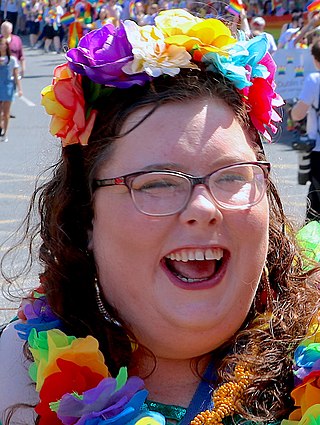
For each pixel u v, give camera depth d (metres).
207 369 1.70
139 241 1.56
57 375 1.63
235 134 1.61
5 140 11.55
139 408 1.57
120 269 1.60
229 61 1.65
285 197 2.45
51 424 1.62
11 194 7.87
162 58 1.59
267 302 1.79
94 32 1.65
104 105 1.64
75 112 1.62
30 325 1.78
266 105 1.69
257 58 1.70
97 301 1.75
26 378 1.76
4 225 6.54
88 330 1.74
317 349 1.70
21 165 9.37
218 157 1.56
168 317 1.58
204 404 1.67
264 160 1.76
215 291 1.58
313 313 1.81
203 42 1.65
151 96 1.59
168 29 1.64
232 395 1.67
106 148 1.61
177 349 1.62
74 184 1.73
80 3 16.66
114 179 1.58
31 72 20.42
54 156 2.07
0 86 11.64
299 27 13.50
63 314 1.77
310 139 5.96
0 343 1.85
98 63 1.61
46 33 25.98
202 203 1.53
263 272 1.79
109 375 1.67
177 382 1.69
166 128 1.57
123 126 1.60
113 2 18.78
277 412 1.68
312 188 6.00
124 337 1.69
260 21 13.83
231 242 1.57
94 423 1.54
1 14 32.66
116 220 1.58
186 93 1.59
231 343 1.72
